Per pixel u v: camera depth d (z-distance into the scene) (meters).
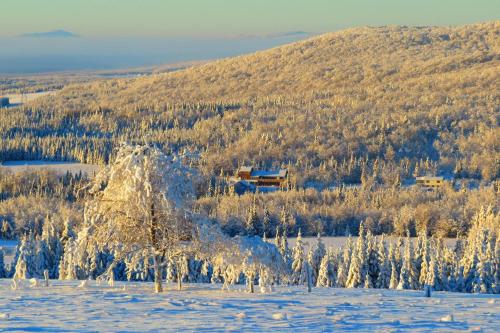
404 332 38.59
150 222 64.75
